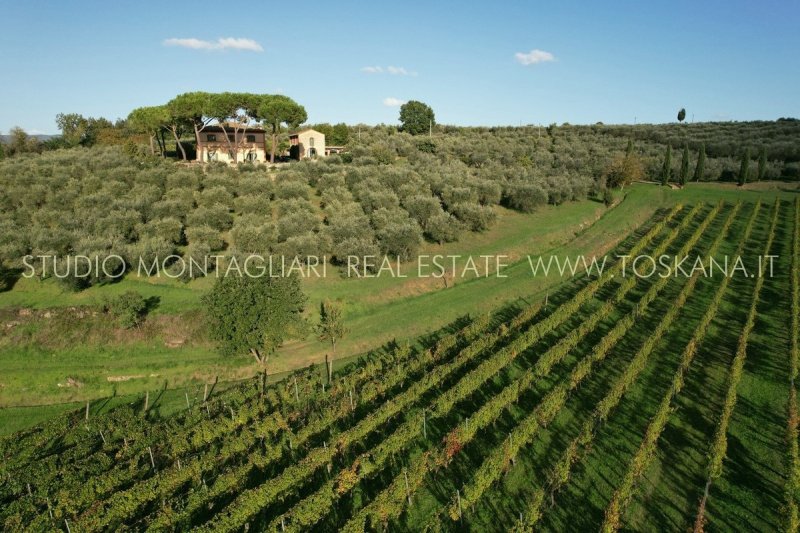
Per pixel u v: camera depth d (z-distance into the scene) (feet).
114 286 126.93
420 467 69.15
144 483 67.62
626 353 105.50
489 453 77.36
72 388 99.76
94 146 276.00
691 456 75.72
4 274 128.16
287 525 62.49
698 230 174.40
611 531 59.93
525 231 186.80
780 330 112.47
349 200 182.29
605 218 204.03
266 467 75.77
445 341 104.47
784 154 273.13
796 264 143.13
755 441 79.10
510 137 363.97
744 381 94.73
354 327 120.88
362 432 77.61
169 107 253.65
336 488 67.82
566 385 87.71
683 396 90.07
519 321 115.85
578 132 382.63
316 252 141.49
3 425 90.53
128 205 157.28
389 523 65.77
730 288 135.95
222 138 281.95
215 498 69.26
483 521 65.16
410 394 86.12
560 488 70.08
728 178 260.01
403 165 238.68
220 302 98.32
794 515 59.21
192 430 79.77
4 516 65.26
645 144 324.19
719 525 64.08
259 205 167.73
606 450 77.30
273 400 89.40
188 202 170.19
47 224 152.76
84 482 71.15
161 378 102.94
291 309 104.27
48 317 112.68
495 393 93.09
